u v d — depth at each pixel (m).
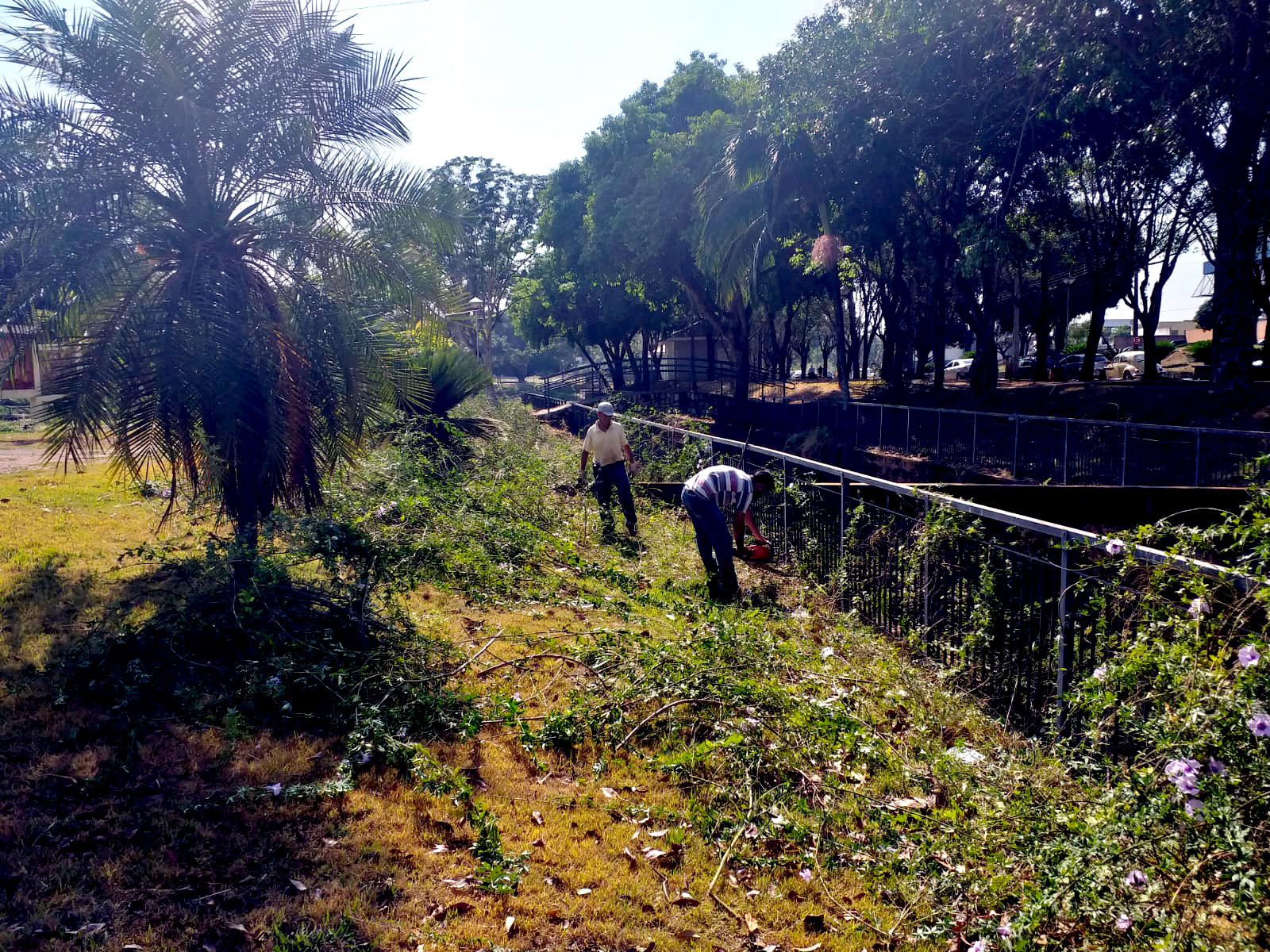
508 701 4.75
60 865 3.36
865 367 53.41
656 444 14.23
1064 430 15.33
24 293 6.07
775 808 4.14
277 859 3.56
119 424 6.16
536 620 6.81
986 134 20.44
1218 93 17.89
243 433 6.43
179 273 6.47
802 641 6.69
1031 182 23.12
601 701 5.22
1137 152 21.89
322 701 5.03
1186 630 3.70
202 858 3.50
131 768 4.11
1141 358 45.78
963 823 3.98
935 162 22.78
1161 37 16.02
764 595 8.12
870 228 24.39
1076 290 44.50
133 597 6.08
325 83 6.97
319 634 5.48
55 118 6.43
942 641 6.11
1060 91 18.34
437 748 4.59
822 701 5.18
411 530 8.02
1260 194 19.14
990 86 19.81
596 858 3.80
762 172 24.56
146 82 6.40
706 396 36.19
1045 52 17.70
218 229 6.80
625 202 33.59
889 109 20.95
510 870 3.55
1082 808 3.79
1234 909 2.81
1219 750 3.17
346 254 7.01
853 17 20.89
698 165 30.88
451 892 3.46
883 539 7.21
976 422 17.72
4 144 6.20
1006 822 3.86
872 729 4.93
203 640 5.43
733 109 34.44
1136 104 18.83
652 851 3.86
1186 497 8.94
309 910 3.24
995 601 5.59
